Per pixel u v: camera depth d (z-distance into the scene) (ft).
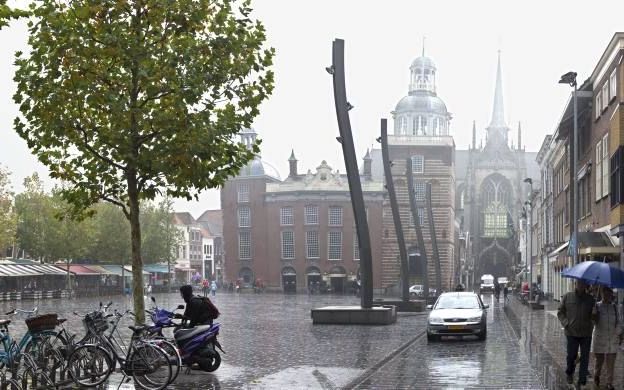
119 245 280.10
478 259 497.46
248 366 57.62
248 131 361.51
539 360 62.23
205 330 52.70
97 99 51.83
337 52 111.34
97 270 298.76
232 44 53.26
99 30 51.90
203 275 516.73
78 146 54.24
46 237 237.04
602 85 118.73
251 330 100.17
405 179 361.10
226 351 70.38
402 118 433.07
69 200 56.70
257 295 309.22
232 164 56.13
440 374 52.60
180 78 51.90
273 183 366.63
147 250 305.32
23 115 53.21
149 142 54.44
